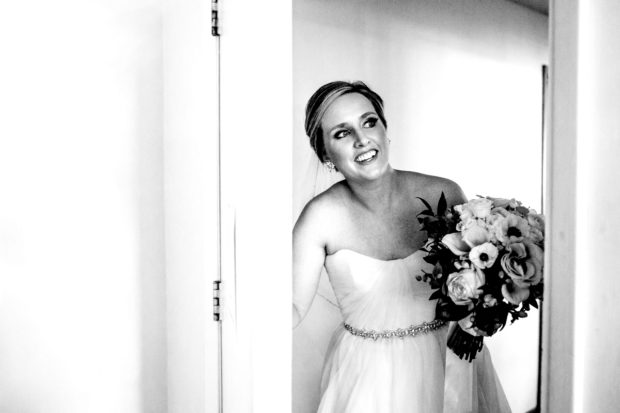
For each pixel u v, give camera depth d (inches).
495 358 37.9
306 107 47.7
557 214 23.8
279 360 46.2
